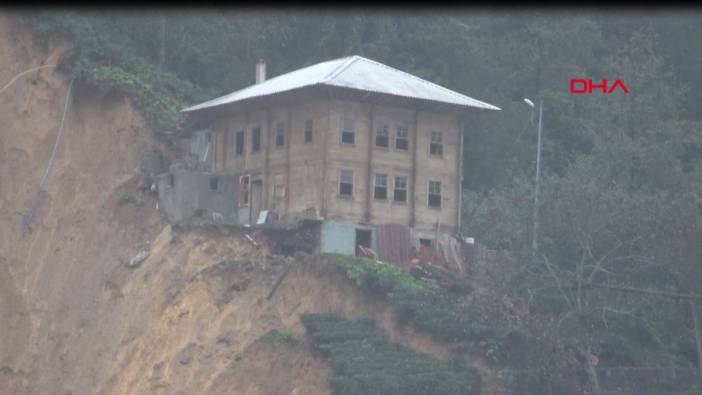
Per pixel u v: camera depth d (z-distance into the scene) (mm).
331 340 199750
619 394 193250
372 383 184125
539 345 191875
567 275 199875
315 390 195250
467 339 197125
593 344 198875
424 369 189750
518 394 189250
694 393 198000
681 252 199500
